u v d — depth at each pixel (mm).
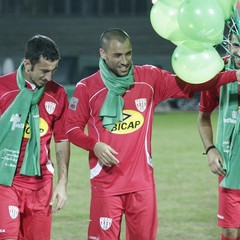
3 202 10297
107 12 68438
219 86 10258
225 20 9945
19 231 10719
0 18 66938
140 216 10359
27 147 10344
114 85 10031
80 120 10273
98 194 10375
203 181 23328
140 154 10305
